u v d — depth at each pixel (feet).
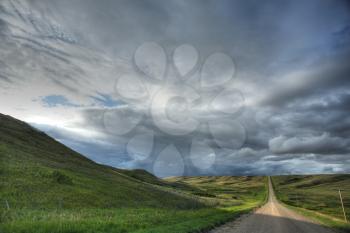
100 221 51.16
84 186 129.39
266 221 83.66
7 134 210.59
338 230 67.56
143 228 49.11
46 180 117.60
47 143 241.96
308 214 132.77
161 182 419.95
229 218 83.82
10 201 81.82
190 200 182.29
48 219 54.34
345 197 541.34
